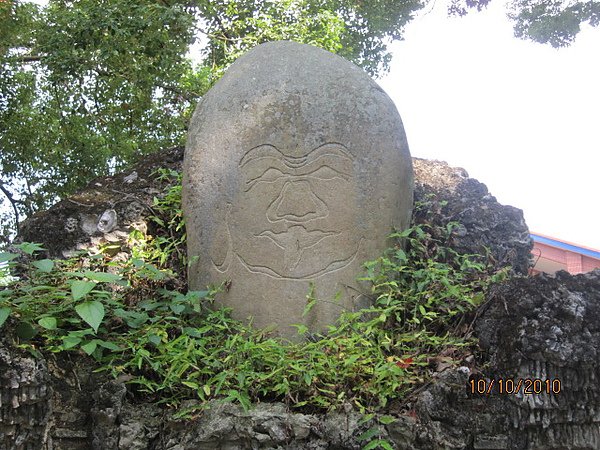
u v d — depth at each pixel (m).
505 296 3.98
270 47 4.89
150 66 10.57
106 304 4.17
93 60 10.55
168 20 9.85
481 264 4.86
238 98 4.68
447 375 3.71
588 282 3.98
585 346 3.69
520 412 3.70
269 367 3.95
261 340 4.29
